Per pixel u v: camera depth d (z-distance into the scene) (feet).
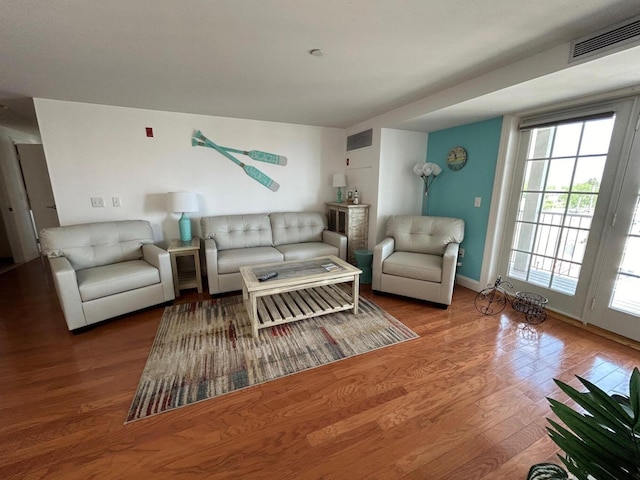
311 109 10.82
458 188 11.48
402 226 11.33
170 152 11.28
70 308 7.42
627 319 7.33
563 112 8.14
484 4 4.54
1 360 6.58
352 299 9.07
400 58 6.49
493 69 7.12
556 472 3.26
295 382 5.93
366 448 4.48
